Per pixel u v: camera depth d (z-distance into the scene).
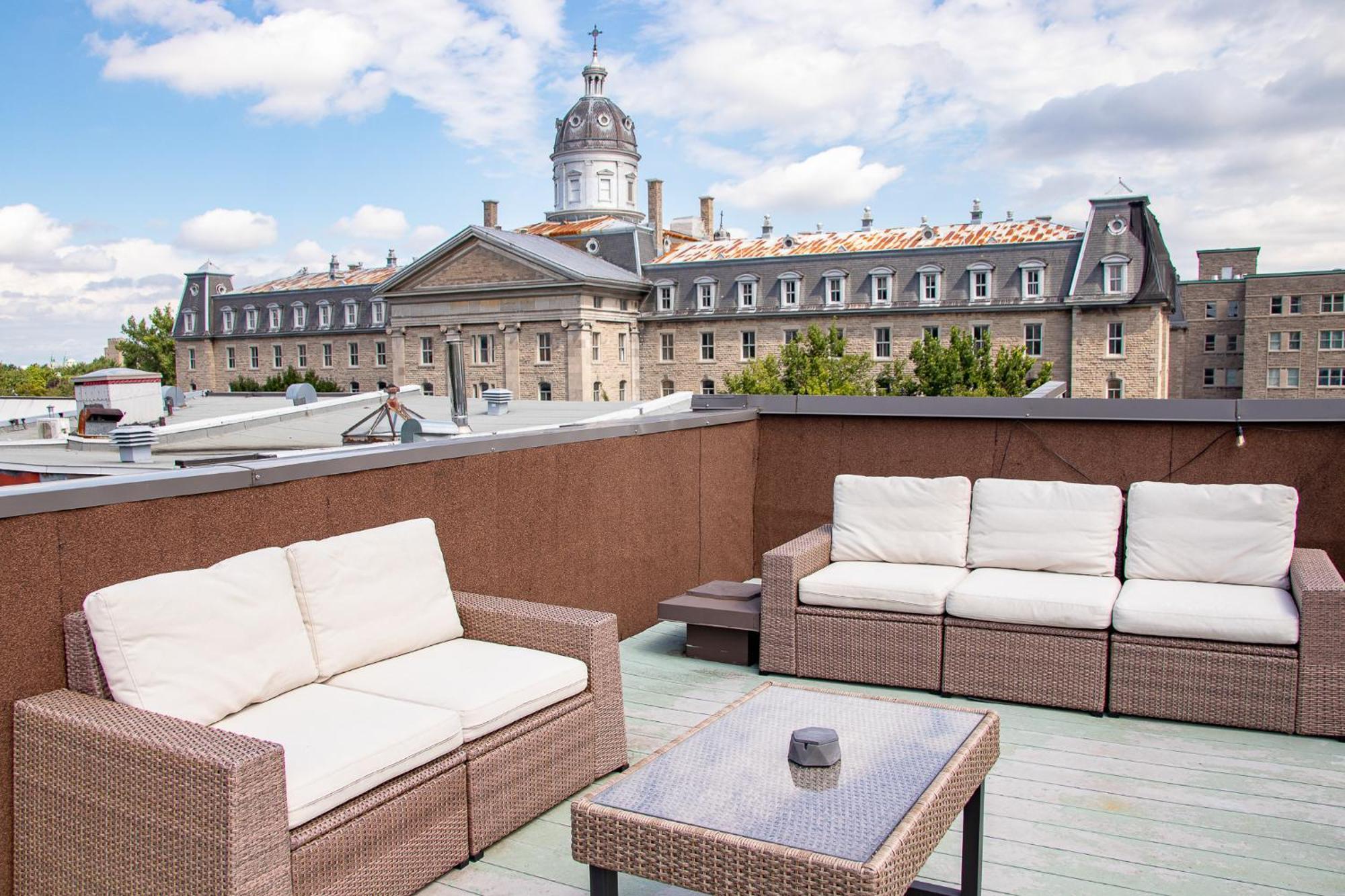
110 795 2.10
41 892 2.28
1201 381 75.38
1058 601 3.92
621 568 5.02
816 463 6.09
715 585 5.08
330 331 65.06
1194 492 4.27
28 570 2.37
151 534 2.69
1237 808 3.04
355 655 2.98
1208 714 3.74
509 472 4.20
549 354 53.28
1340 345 66.69
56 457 16.36
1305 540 4.82
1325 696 3.58
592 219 75.25
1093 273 46.88
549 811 3.06
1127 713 3.85
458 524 3.92
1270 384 68.81
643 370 56.69
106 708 2.25
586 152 75.88
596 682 3.16
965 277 49.34
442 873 2.59
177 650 2.46
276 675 2.70
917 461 5.76
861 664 4.29
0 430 23.52
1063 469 5.35
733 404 6.32
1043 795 3.14
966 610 4.07
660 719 3.88
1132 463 5.18
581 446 4.67
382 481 3.54
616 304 54.78
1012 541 4.46
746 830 1.87
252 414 18.94
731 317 53.59
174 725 2.12
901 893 1.80
